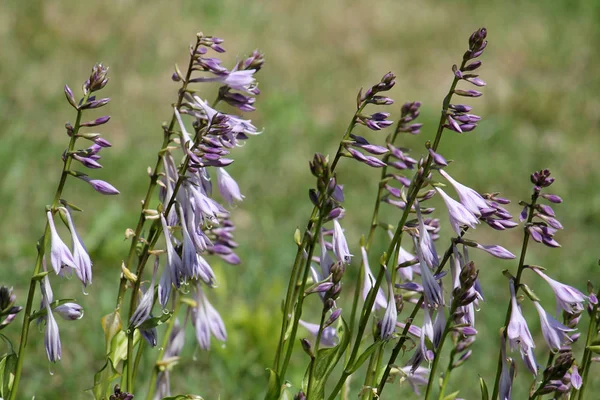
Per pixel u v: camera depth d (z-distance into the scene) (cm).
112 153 1409
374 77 2012
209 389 848
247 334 898
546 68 2202
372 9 2494
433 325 499
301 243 523
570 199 1422
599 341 530
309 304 1004
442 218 1323
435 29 2394
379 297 530
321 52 2123
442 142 1614
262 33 2186
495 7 2670
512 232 1315
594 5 2731
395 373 570
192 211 507
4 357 505
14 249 1070
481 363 912
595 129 1823
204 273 564
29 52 1820
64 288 988
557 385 487
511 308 492
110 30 1998
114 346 563
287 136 1577
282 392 545
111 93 1706
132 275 527
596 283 1134
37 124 1500
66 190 1264
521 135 1736
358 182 1420
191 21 2159
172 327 633
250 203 1307
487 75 2091
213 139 500
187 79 539
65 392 807
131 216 1156
